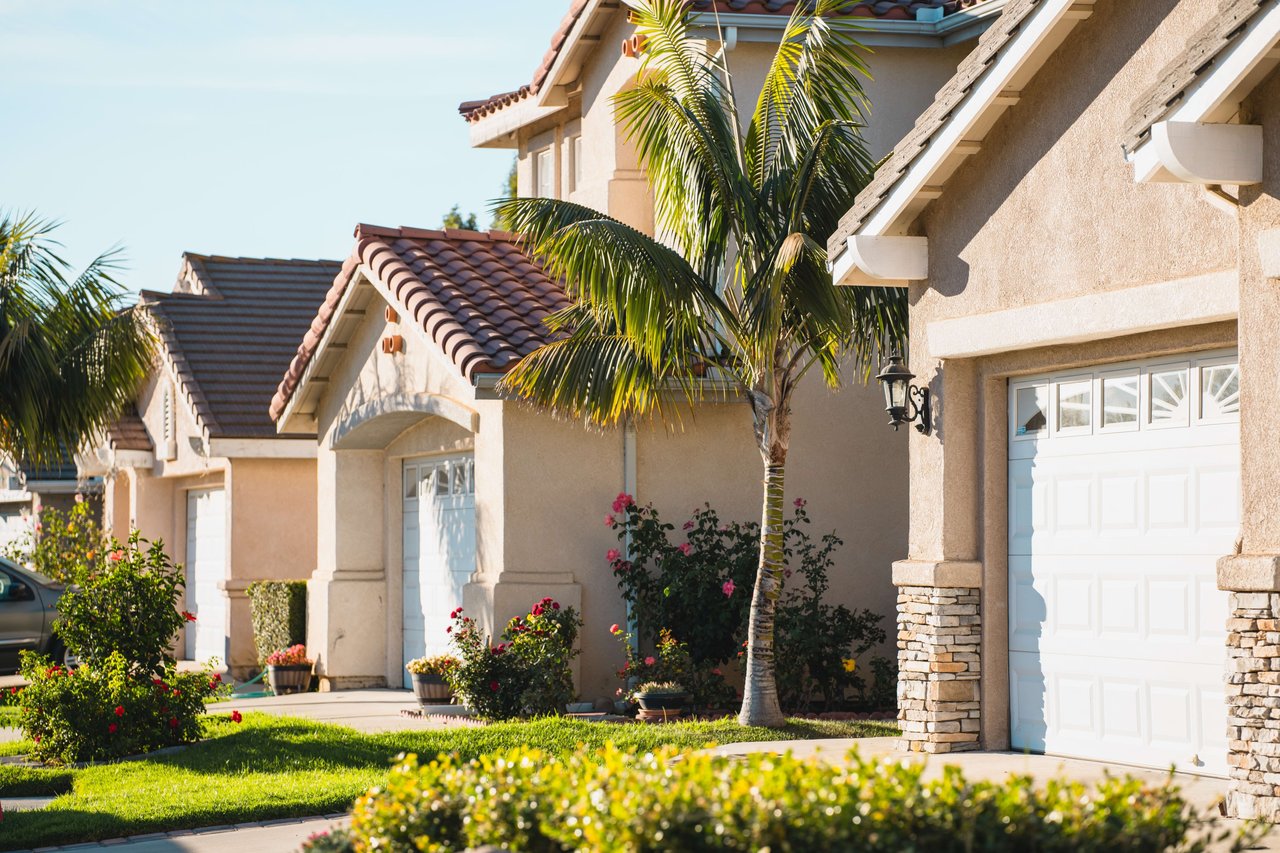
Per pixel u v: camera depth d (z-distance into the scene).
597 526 16.17
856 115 17.00
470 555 17.89
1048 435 11.60
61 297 20.27
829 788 5.54
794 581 16.36
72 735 13.39
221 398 22.55
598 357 14.70
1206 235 9.67
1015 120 11.25
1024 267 11.16
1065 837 5.43
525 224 13.92
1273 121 8.84
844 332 13.05
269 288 26.14
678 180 13.73
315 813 10.56
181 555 25.67
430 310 16.38
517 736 13.15
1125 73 10.30
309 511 22.77
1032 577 11.71
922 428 12.17
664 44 13.97
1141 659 10.73
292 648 19.84
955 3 17.08
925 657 11.97
